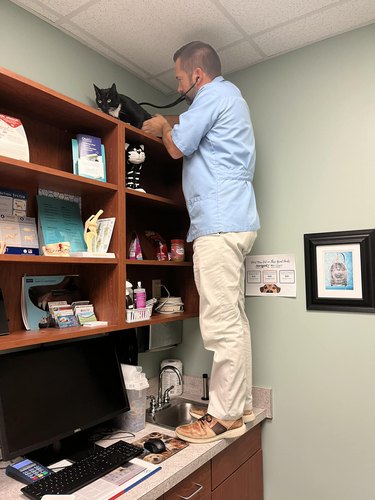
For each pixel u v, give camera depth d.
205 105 1.61
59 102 1.45
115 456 1.36
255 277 2.05
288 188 1.99
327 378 1.82
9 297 1.50
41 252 1.55
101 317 1.66
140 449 1.42
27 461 1.33
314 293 1.86
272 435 1.94
